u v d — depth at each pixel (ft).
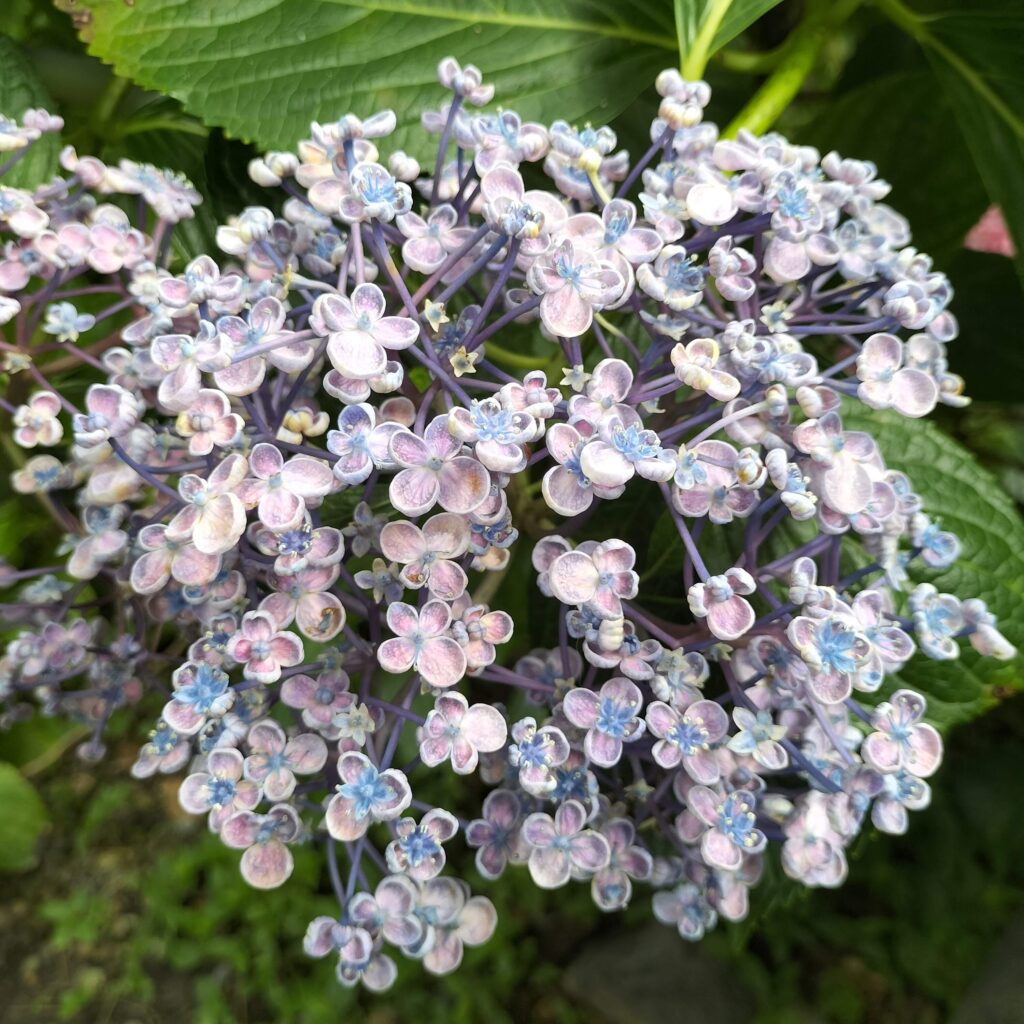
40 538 1.12
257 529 0.64
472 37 0.93
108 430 0.58
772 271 0.67
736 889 0.67
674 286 0.63
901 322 0.65
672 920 0.69
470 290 0.82
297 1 0.90
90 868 2.74
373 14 0.91
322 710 0.63
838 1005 2.48
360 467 0.56
